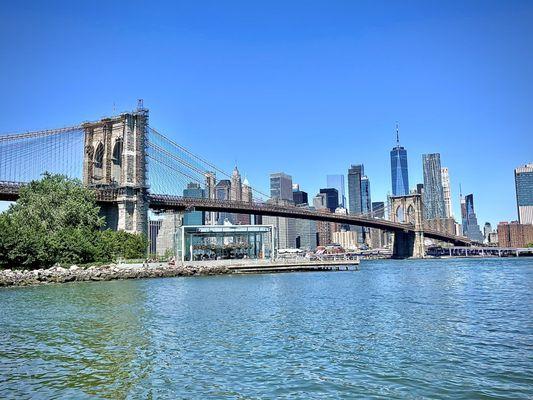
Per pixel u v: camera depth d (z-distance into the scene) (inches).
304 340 1020.5
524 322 1233.4
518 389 688.4
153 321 1283.2
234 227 4247.0
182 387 712.4
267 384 722.2
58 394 685.3
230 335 1078.4
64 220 3769.7
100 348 954.7
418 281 2874.0
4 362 852.0
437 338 1031.6
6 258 3240.7
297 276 3437.5
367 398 659.4
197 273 3651.6
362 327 1175.6
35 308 1610.5
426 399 652.7
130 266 3590.1
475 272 4018.2
